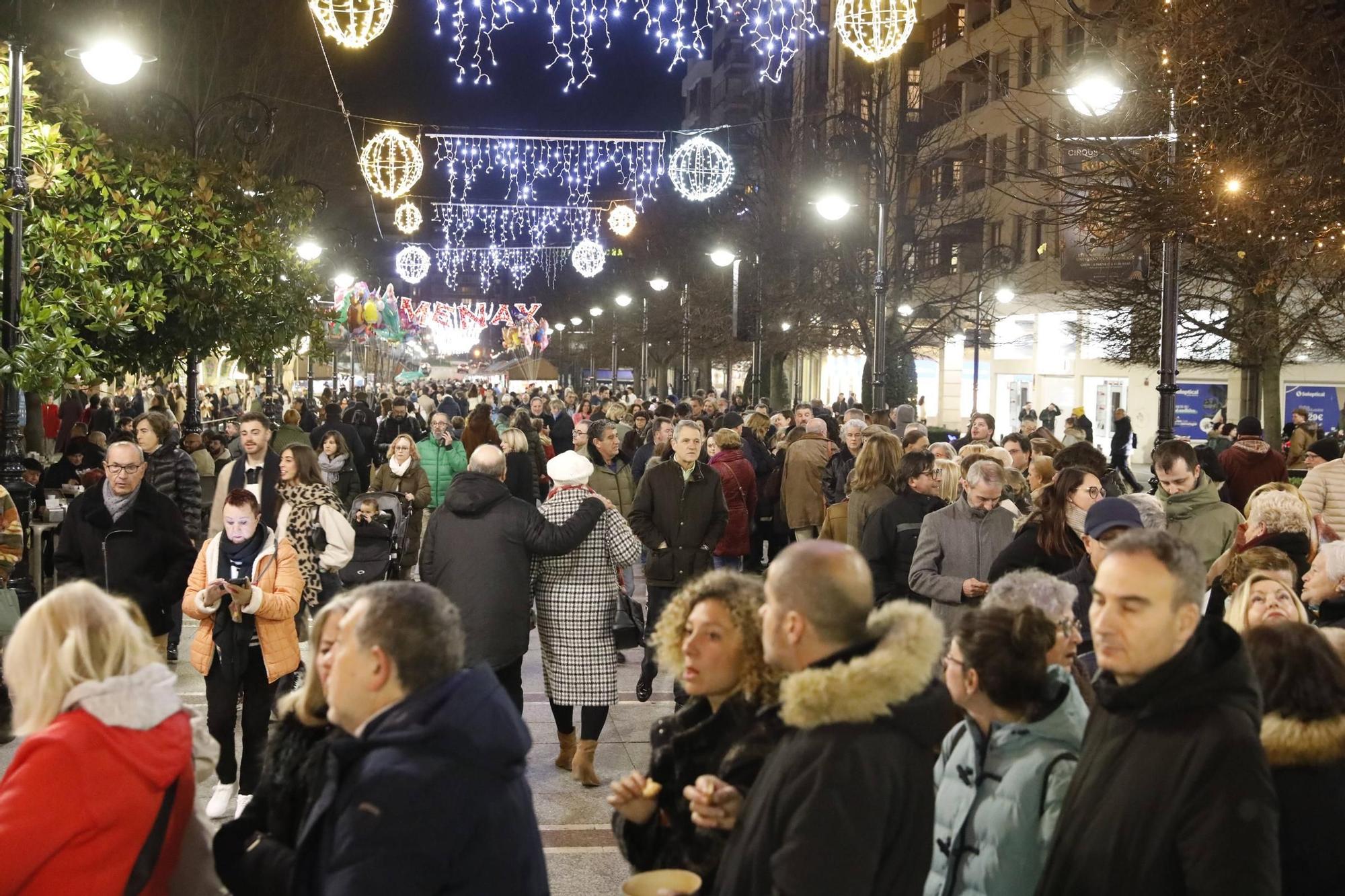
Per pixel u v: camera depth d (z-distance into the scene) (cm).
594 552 838
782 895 299
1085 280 2358
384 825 316
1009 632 380
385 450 2473
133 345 1698
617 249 7269
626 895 338
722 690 382
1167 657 329
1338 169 1056
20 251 1164
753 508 1361
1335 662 367
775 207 3778
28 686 354
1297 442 2030
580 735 894
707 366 6097
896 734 312
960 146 3559
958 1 4275
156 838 357
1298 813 359
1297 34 1161
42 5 1277
